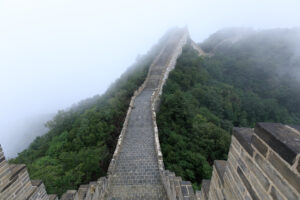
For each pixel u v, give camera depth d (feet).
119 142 36.27
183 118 52.03
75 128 50.26
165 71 76.02
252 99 95.71
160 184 26.94
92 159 30.14
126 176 28.73
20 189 11.20
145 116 50.85
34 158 47.60
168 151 37.83
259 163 7.17
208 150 43.42
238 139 9.27
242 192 8.37
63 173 29.37
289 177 5.42
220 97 83.20
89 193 19.52
